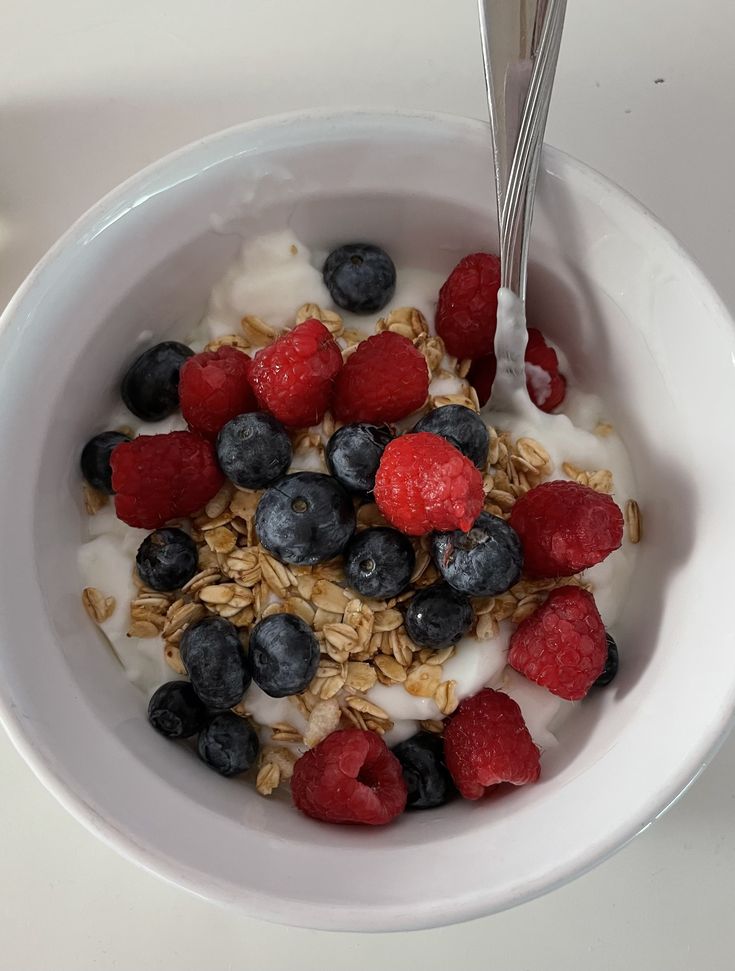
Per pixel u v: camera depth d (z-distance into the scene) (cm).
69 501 22
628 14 26
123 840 18
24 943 23
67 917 24
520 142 20
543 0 19
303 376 21
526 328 23
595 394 24
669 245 21
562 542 21
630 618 23
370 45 26
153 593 22
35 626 20
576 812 19
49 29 26
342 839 20
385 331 23
